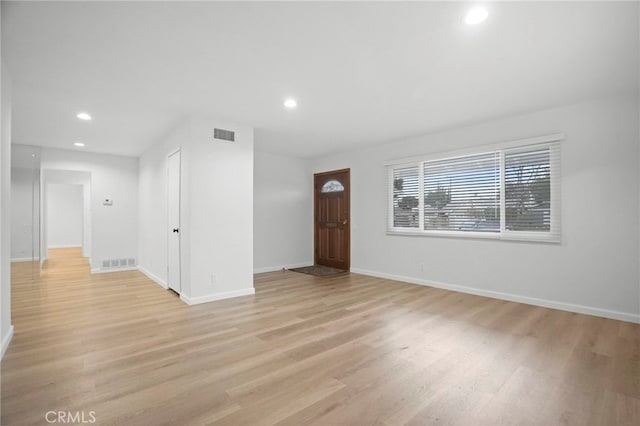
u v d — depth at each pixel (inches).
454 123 159.9
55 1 66.8
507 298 151.3
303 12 72.1
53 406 65.8
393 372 81.4
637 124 118.5
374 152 215.5
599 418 62.6
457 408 65.9
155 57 92.6
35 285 182.5
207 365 85.0
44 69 98.9
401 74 105.0
